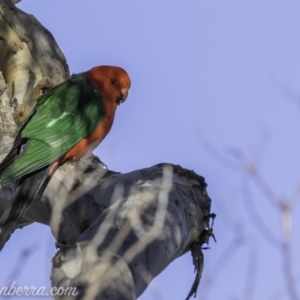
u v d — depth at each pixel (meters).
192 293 13.10
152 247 11.38
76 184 13.81
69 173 14.03
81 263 10.24
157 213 11.95
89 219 13.41
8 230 13.25
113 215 11.59
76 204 13.52
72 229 13.53
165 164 13.32
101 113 16.39
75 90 16.45
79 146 15.62
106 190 13.31
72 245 10.49
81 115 15.94
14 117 16.36
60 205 13.40
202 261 13.15
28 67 17.33
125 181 13.23
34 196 13.91
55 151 15.04
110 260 10.34
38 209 14.03
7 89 15.73
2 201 14.36
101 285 10.05
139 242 11.02
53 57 17.64
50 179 14.12
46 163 14.65
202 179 13.34
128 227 11.27
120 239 10.81
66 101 16.05
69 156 15.41
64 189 13.73
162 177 12.97
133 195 12.21
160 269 11.68
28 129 15.22
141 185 12.69
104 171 13.95
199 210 13.06
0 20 17.19
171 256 11.97
